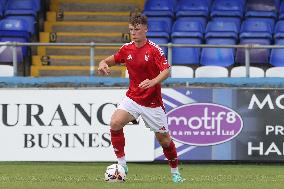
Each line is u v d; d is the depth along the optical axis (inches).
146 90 1034.7
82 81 1545.3
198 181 1095.6
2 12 2158.0
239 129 1535.4
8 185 947.3
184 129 1537.9
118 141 1057.5
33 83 1546.5
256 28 2082.9
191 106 1535.4
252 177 1230.3
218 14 2150.6
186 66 1802.4
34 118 1535.4
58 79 1544.0
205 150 1539.1
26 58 1959.9
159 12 2172.7
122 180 1037.8
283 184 1011.3
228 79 1540.4
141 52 1027.9
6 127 1540.4
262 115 1535.4
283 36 2018.9
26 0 2181.3
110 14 2213.3
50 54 2069.4
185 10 2171.5
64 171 1379.2
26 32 2030.0
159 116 1048.2
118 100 1535.4
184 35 2026.3
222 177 1225.4
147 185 948.6
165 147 1066.7
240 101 1536.7
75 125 1535.4
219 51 1932.8
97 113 1535.4
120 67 1910.7
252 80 1540.4
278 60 1905.8
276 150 1537.9
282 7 2175.2
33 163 1582.2
